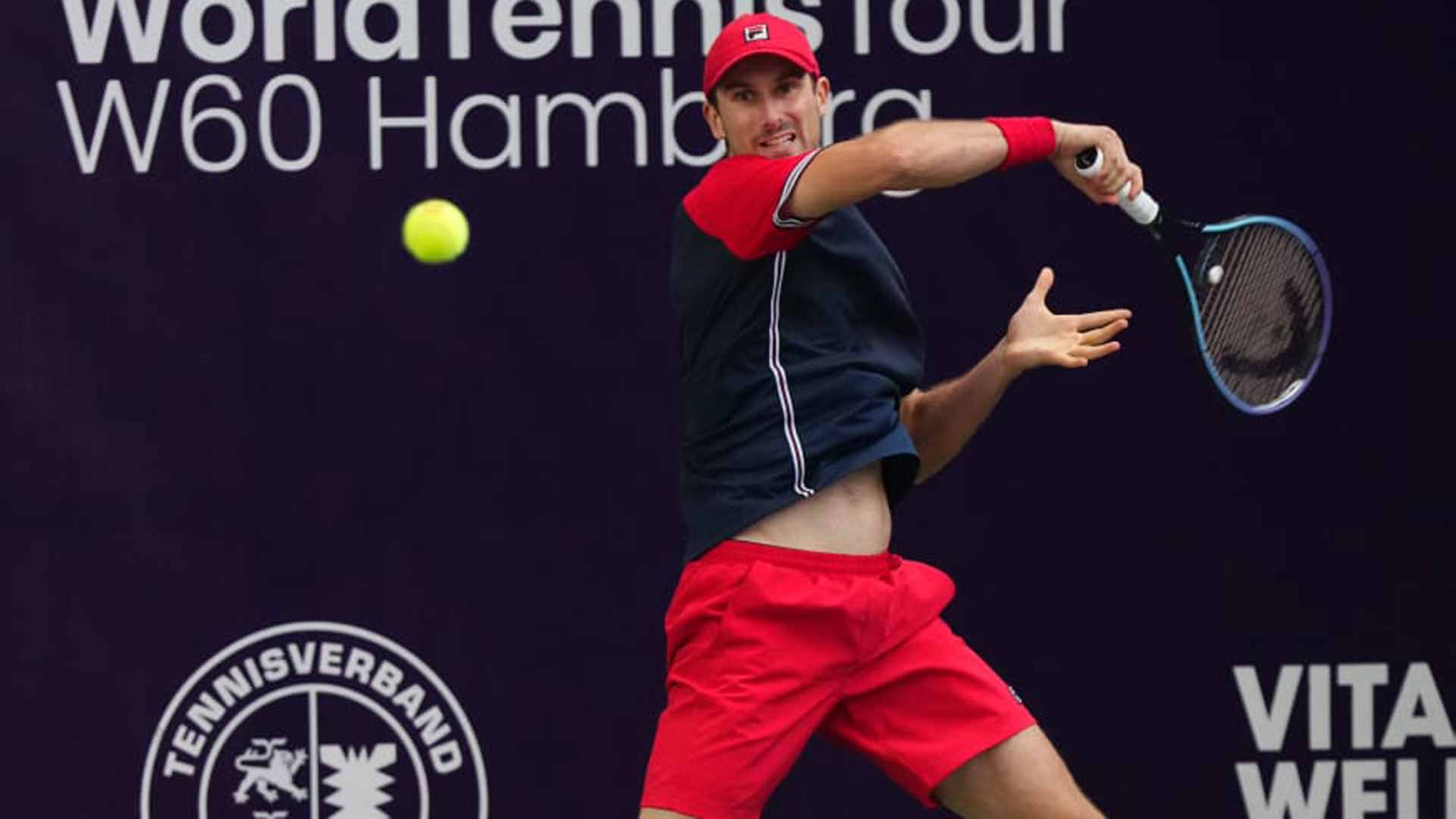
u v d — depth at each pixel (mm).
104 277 15070
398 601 15312
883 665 12141
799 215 11398
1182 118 15203
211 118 15000
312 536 15242
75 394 15117
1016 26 15125
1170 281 15328
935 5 15109
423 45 15008
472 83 15047
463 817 15406
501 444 15273
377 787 15375
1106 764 15500
